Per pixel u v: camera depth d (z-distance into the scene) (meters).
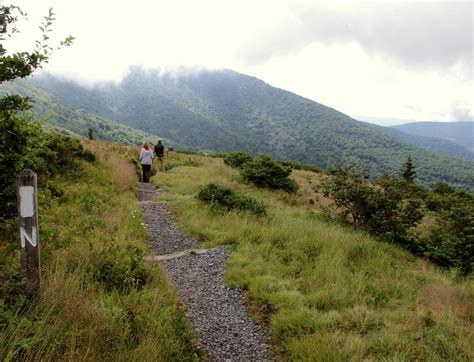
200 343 4.23
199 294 5.53
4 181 3.84
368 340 4.11
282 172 18.30
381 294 5.68
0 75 3.52
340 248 7.81
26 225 3.45
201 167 22.88
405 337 4.13
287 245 7.64
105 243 5.79
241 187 16.44
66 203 8.38
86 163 12.62
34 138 4.04
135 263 5.37
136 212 9.17
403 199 10.77
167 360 3.43
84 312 3.41
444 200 12.59
